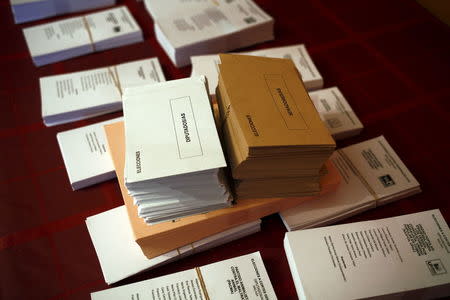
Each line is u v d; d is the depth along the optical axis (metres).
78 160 0.98
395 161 1.00
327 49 1.36
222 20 1.32
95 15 1.38
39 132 1.09
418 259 0.81
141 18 1.45
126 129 0.73
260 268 0.81
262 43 1.37
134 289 0.77
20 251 0.87
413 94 1.23
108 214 0.90
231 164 0.78
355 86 1.25
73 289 0.82
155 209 0.74
